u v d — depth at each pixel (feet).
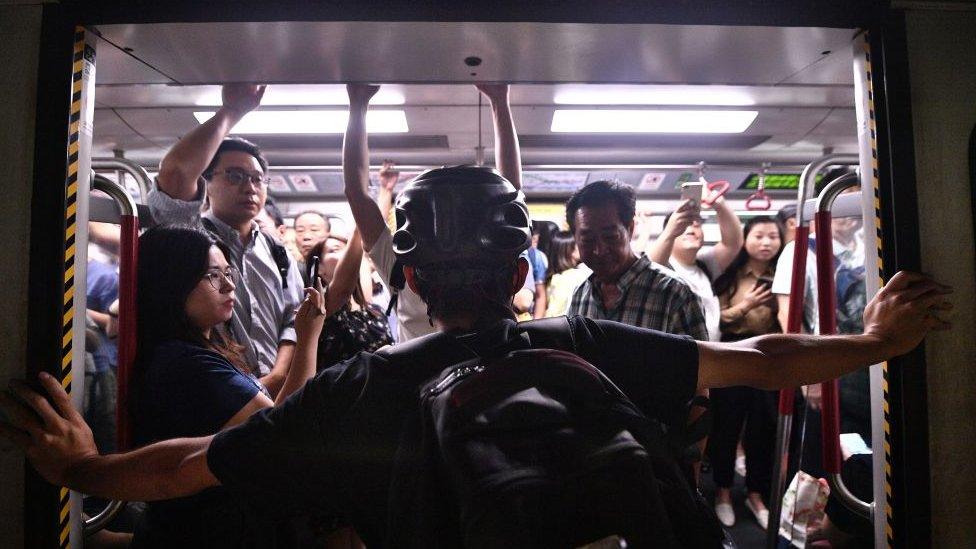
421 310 6.32
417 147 11.18
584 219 7.18
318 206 13.67
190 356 4.50
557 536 2.27
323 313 5.44
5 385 4.17
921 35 4.62
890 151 4.53
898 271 4.47
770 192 13.60
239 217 7.59
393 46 5.01
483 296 3.05
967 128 4.59
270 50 5.07
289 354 7.36
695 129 10.64
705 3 4.56
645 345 3.15
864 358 3.74
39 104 4.33
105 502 6.46
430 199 3.04
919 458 4.42
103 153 11.09
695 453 3.16
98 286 8.73
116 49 5.01
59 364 4.23
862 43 4.78
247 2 4.47
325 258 11.32
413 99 9.20
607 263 7.22
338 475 2.78
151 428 4.43
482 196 3.03
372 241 6.44
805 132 10.75
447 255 2.98
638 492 2.23
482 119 9.94
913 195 4.50
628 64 5.44
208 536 4.25
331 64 5.40
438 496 2.46
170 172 6.63
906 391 4.45
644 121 10.18
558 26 4.59
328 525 5.80
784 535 7.48
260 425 2.85
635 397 3.08
